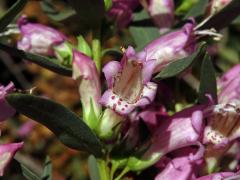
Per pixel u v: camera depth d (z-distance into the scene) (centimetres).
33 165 46
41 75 49
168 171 18
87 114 18
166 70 17
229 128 18
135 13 21
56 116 16
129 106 17
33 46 20
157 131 18
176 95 20
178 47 18
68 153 46
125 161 18
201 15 20
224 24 19
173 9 21
